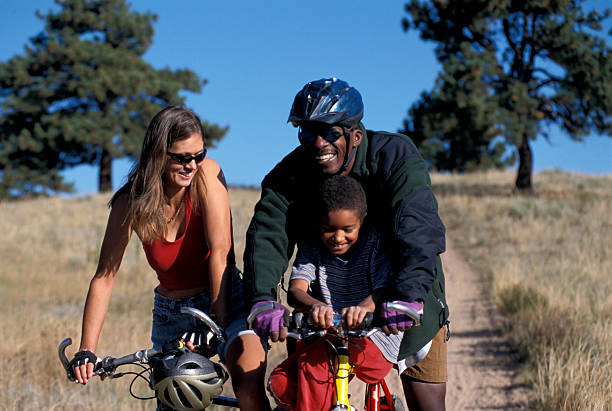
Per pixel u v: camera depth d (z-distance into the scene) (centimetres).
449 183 3506
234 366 305
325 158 298
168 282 343
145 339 798
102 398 570
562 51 2819
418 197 293
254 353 306
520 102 2764
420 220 287
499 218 2059
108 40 4088
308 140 296
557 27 2791
